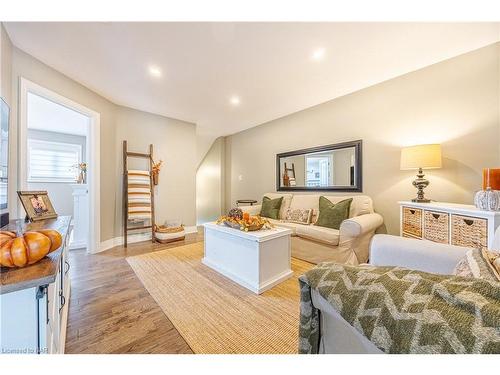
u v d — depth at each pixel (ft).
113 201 11.04
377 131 9.17
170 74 8.13
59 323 3.94
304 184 12.17
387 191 8.95
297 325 4.89
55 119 12.19
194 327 4.81
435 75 7.60
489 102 6.65
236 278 7.00
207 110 12.24
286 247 7.30
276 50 6.68
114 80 8.59
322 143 11.27
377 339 1.66
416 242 4.01
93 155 9.70
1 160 4.77
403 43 6.41
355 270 2.13
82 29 5.66
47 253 2.70
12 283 2.10
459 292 1.60
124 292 6.33
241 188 16.74
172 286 6.71
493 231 4.80
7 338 2.38
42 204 5.81
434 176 7.75
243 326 4.85
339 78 8.55
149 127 12.60
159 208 13.07
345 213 8.80
